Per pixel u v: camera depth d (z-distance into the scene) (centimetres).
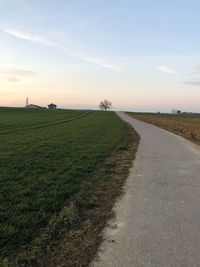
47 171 1316
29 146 2094
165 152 2008
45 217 784
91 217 812
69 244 655
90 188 1084
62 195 976
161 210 866
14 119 5825
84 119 6688
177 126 5122
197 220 793
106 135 3083
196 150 2127
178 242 666
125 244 657
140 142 2578
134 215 827
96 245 652
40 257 600
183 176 1300
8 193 986
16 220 762
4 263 567
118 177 1263
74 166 1431
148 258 598
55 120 5912
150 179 1239
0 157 1641
